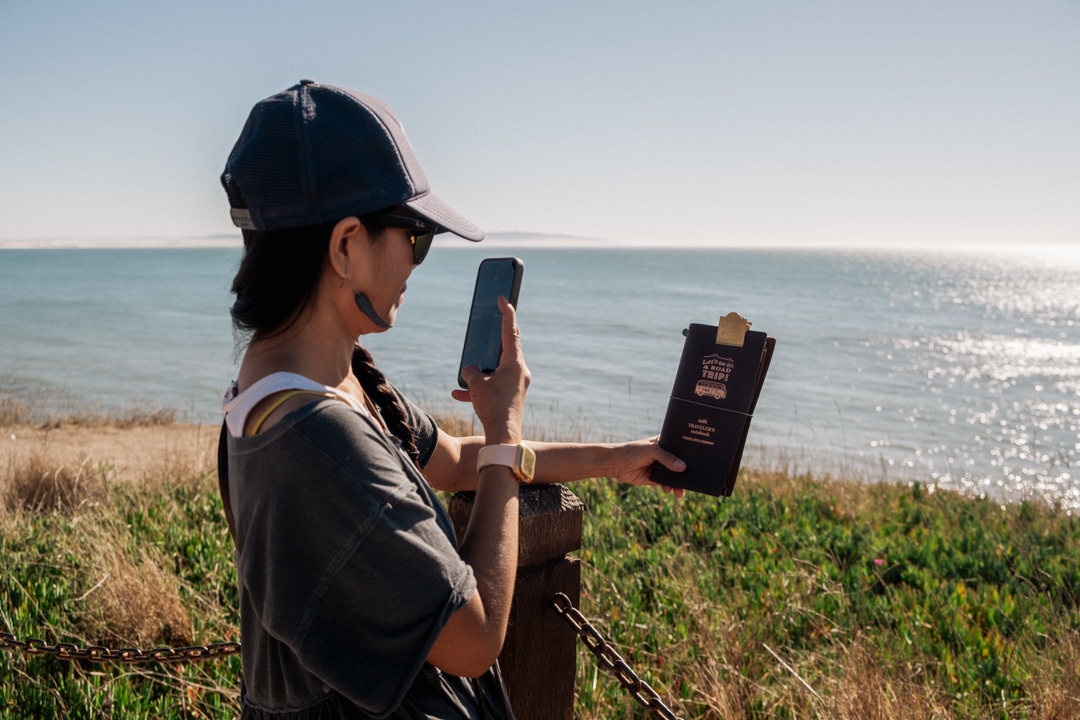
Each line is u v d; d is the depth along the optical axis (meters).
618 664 1.48
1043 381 31.48
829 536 5.62
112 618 3.48
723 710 2.92
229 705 2.88
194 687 2.99
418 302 68.19
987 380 31.52
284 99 1.03
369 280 1.08
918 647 3.64
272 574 0.93
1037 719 3.06
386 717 1.00
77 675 3.15
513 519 1.15
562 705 1.60
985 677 3.42
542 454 1.53
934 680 3.35
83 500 5.57
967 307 76.69
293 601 0.93
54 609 3.54
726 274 148.75
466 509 1.52
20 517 5.28
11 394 19.92
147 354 31.22
